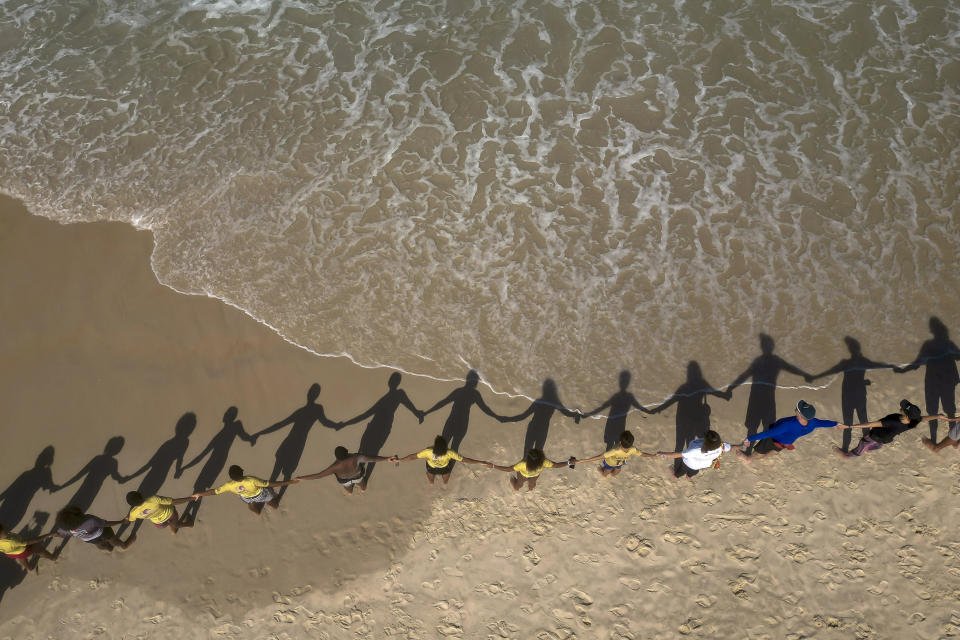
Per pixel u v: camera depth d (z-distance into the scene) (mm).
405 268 11148
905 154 11797
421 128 12672
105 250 11453
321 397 10117
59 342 10609
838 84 12719
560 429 9773
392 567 8781
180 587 8750
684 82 12969
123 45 14312
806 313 10492
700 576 8492
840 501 8922
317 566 8844
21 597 8734
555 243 11281
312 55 13883
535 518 9039
